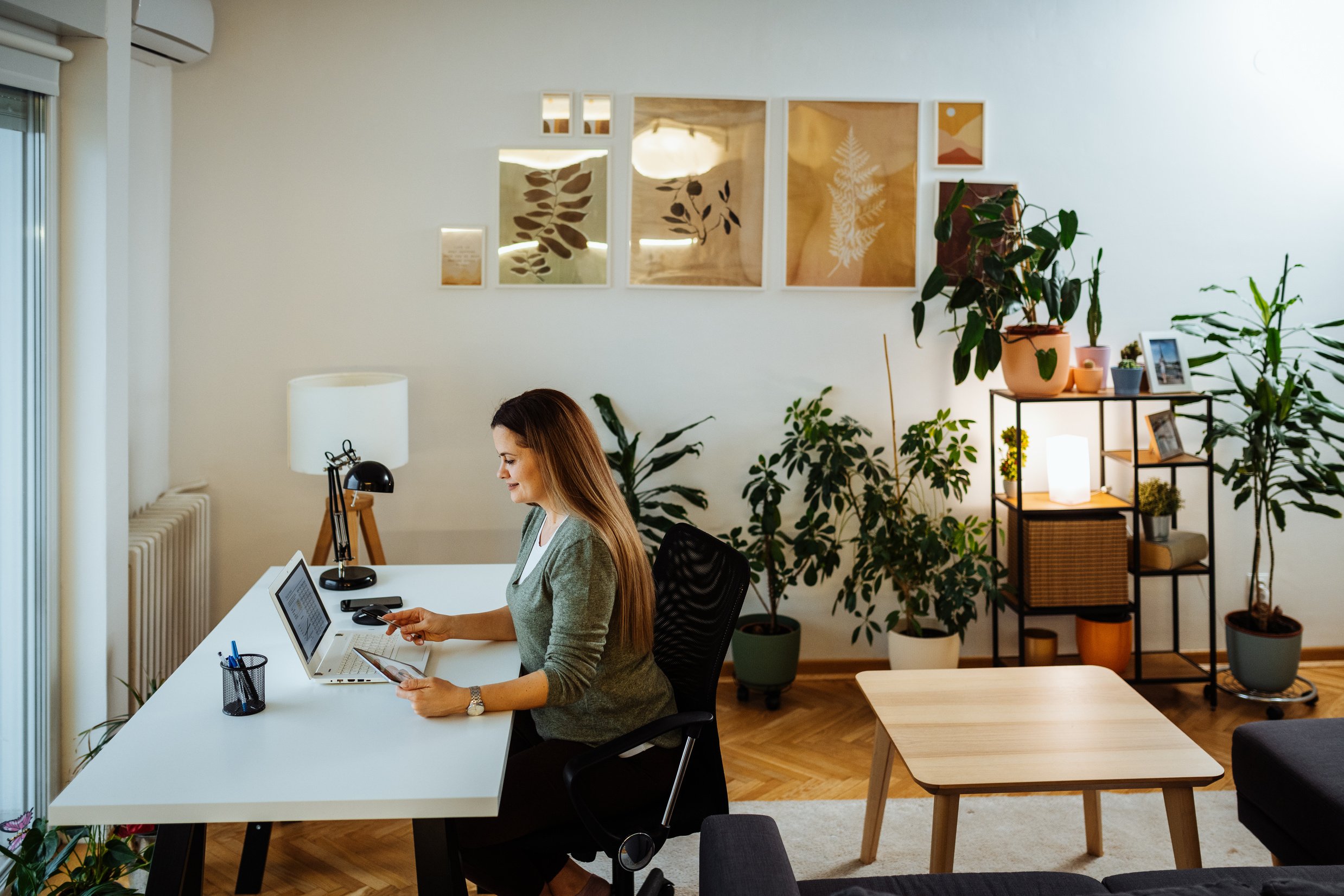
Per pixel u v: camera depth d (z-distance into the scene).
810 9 3.74
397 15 3.62
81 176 2.69
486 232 3.72
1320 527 4.11
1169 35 3.83
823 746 3.39
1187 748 2.21
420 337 3.75
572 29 3.67
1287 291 3.97
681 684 2.15
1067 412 3.97
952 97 3.81
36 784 2.76
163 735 1.79
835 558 3.69
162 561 3.17
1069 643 4.07
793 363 3.88
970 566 3.61
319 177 3.66
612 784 1.95
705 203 3.77
